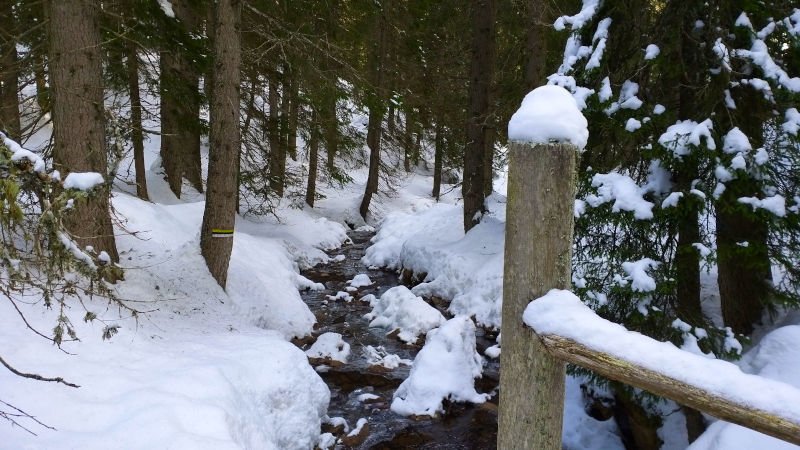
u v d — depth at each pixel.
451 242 11.88
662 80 4.95
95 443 3.02
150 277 6.42
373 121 18.02
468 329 6.98
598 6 5.05
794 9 4.41
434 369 6.41
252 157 13.10
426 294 10.54
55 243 2.17
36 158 2.01
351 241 16.77
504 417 1.81
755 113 4.52
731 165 4.07
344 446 5.36
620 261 4.81
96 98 5.52
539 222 1.69
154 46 8.64
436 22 14.02
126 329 4.74
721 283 5.26
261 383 4.57
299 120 12.73
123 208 9.04
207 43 10.12
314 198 19.83
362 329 8.83
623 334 1.51
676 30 4.61
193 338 5.20
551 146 1.66
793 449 2.98
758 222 4.62
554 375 1.72
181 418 3.41
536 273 1.71
